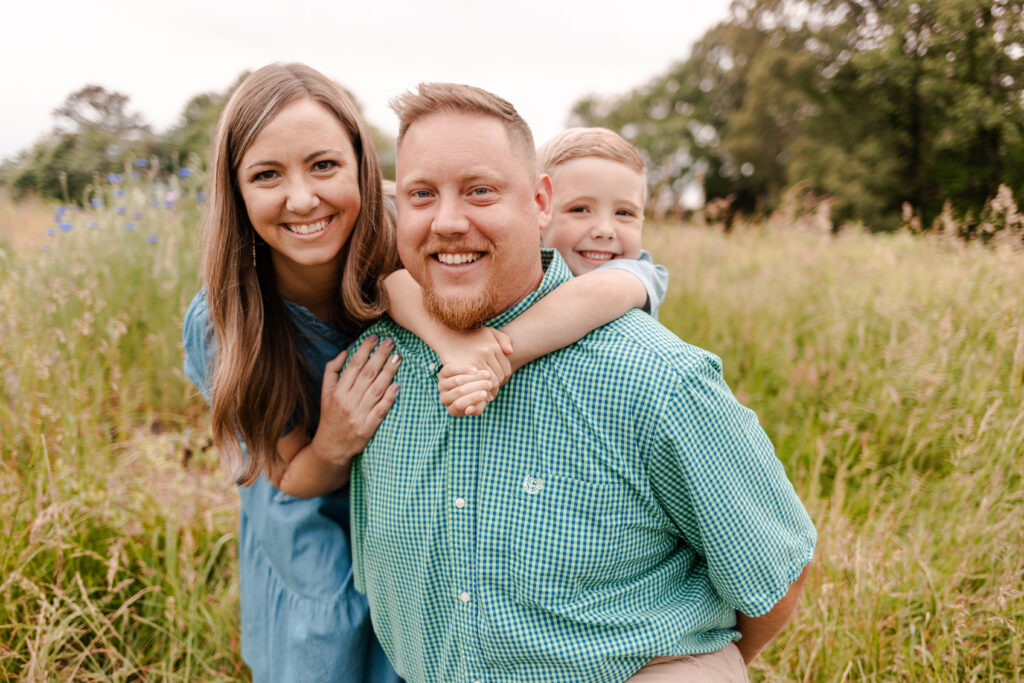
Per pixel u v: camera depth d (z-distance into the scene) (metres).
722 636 1.50
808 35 15.97
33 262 3.64
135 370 3.59
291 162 1.50
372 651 1.95
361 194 1.63
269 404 1.75
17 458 2.60
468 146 1.27
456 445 1.38
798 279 4.54
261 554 2.08
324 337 1.79
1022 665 2.05
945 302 3.39
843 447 3.05
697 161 29.64
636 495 1.31
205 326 1.83
